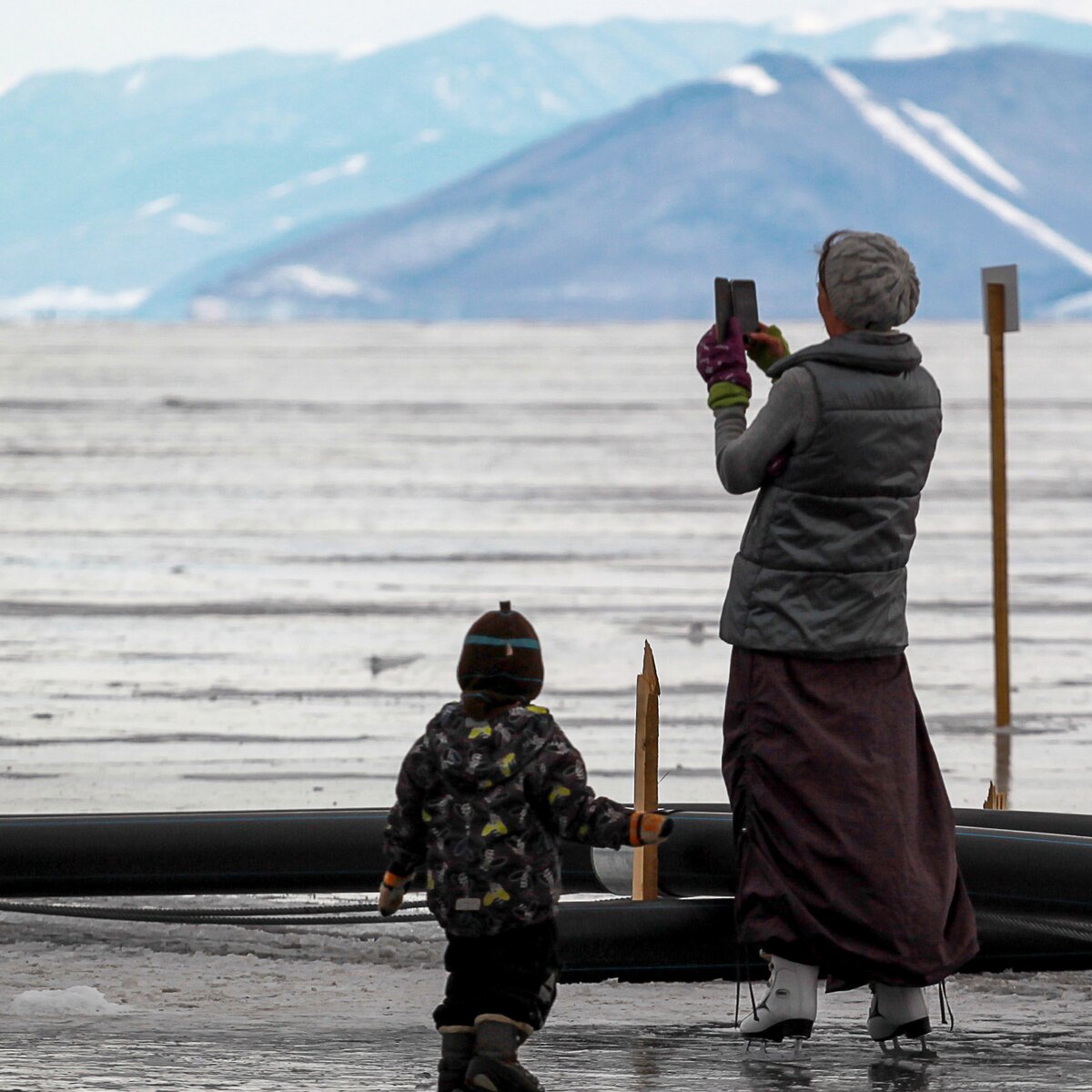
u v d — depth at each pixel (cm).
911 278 1912
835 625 1862
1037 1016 2153
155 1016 2139
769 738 1870
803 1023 1853
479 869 1549
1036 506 10200
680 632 6162
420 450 13288
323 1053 1844
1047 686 5325
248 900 3014
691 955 2248
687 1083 1711
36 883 2509
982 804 3684
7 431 14412
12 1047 1867
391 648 5866
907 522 1908
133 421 15475
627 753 4259
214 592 7094
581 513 9712
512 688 1570
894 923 1816
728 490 1922
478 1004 1559
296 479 11331
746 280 1997
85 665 5544
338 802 3678
